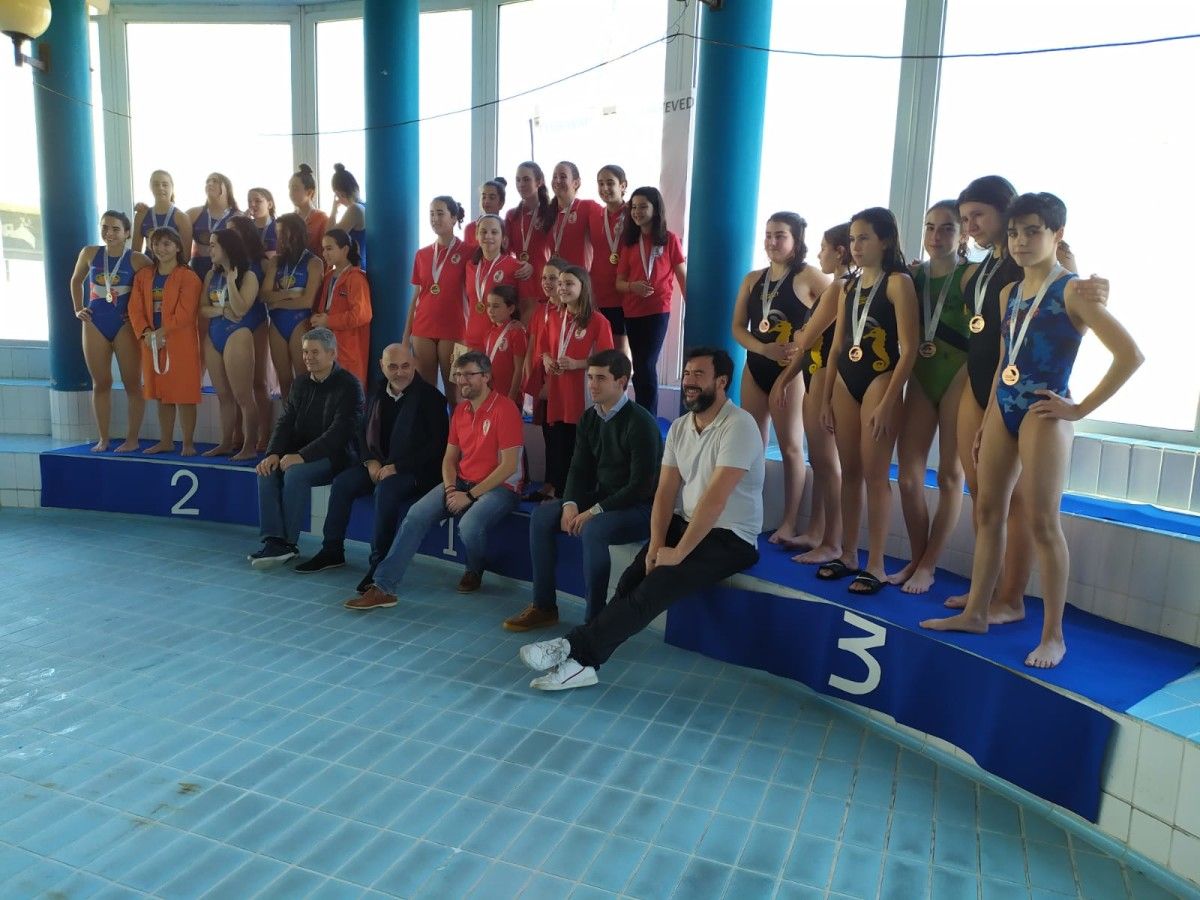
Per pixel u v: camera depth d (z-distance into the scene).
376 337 5.61
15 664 3.27
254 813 2.35
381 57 5.35
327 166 6.57
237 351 5.20
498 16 5.86
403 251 5.57
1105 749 2.29
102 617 3.76
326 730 2.83
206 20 6.50
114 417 6.14
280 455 4.62
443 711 2.98
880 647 2.91
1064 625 2.93
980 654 2.61
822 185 4.60
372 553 4.32
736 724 2.96
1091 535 3.06
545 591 3.77
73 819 2.30
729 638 3.43
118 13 6.60
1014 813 2.46
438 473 4.52
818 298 3.73
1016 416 2.60
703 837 2.30
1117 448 3.52
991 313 2.84
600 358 3.64
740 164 4.21
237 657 3.39
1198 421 3.46
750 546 3.34
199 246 5.64
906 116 4.23
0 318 6.78
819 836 2.32
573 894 2.05
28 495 5.47
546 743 2.78
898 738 2.87
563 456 4.36
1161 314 3.54
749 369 3.91
